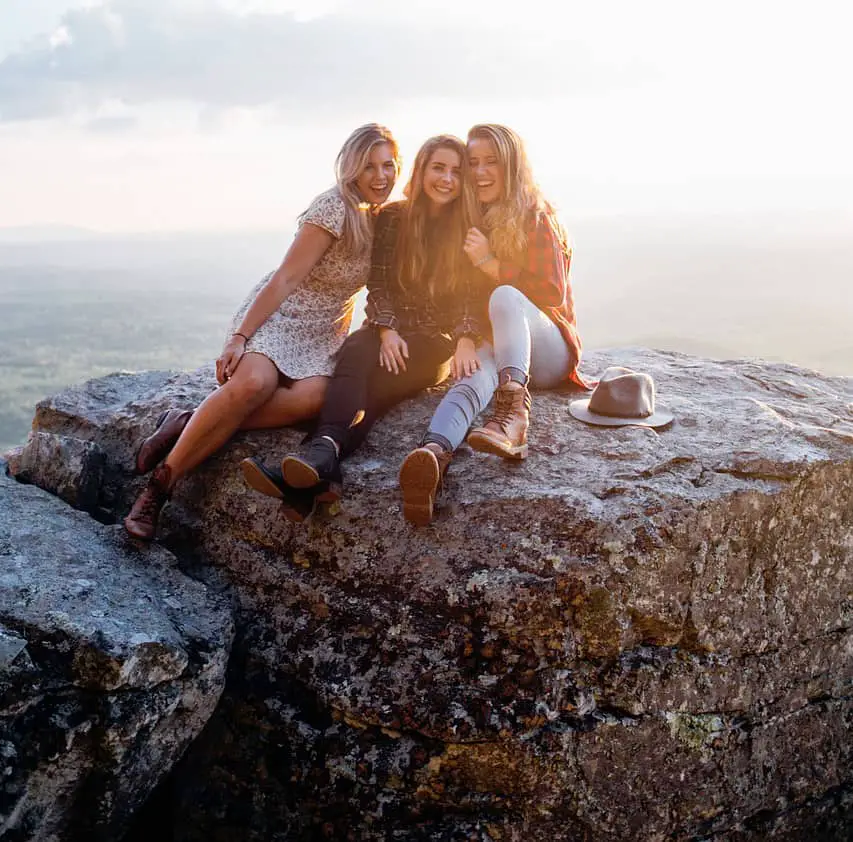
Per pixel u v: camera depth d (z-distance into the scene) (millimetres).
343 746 2627
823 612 2834
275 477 2613
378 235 3092
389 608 2662
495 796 2545
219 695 2680
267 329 2953
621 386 3072
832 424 3100
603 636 2539
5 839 2297
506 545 2596
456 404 2779
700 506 2592
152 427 3277
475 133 3033
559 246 3100
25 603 2418
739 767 2717
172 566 2873
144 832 2889
